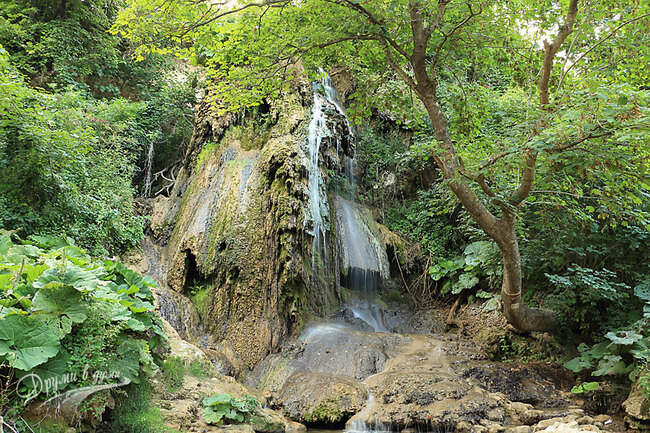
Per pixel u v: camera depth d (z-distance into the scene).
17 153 7.01
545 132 5.47
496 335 8.56
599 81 6.06
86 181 8.60
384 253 11.41
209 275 8.61
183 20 6.29
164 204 10.59
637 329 6.70
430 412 5.92
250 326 8.10
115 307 5.18
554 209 8.12
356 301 10.33
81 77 13.39
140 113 13.49
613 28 6.70
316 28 6.75
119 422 4.79
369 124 14.21
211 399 5.67
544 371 7.44
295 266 8.64
